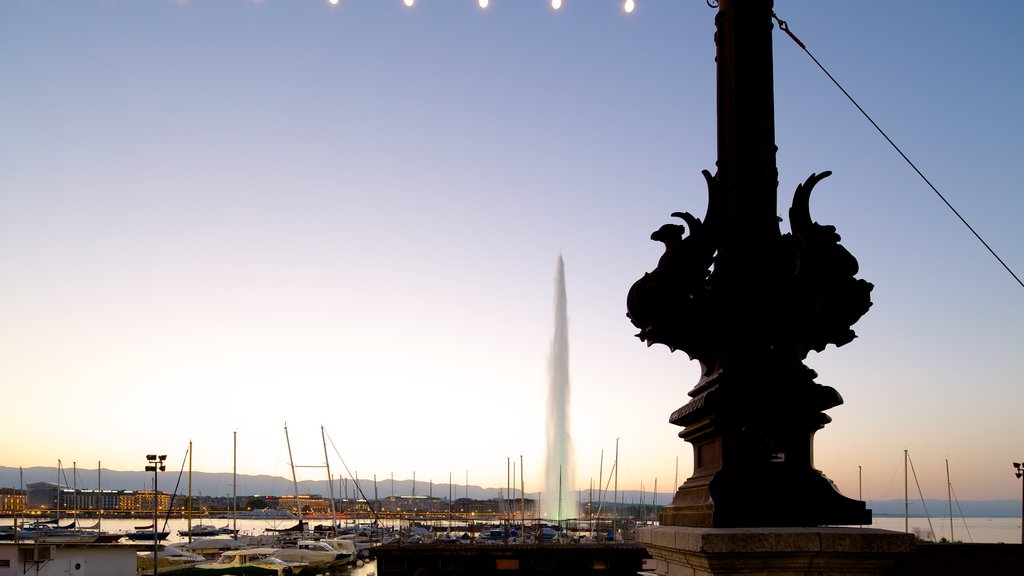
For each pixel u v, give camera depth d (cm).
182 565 7631
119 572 5169
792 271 755
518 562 5372
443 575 5397
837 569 618
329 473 13300
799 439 711
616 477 11094
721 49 835
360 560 9738
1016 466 4816
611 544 5578
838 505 689
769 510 683
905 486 9662
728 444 711
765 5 823
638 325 802
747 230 773
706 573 639
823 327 777
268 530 13950
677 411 809
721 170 808
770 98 802
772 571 621
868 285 782
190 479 11644
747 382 722
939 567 1612
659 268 785
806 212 791
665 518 824
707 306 755
